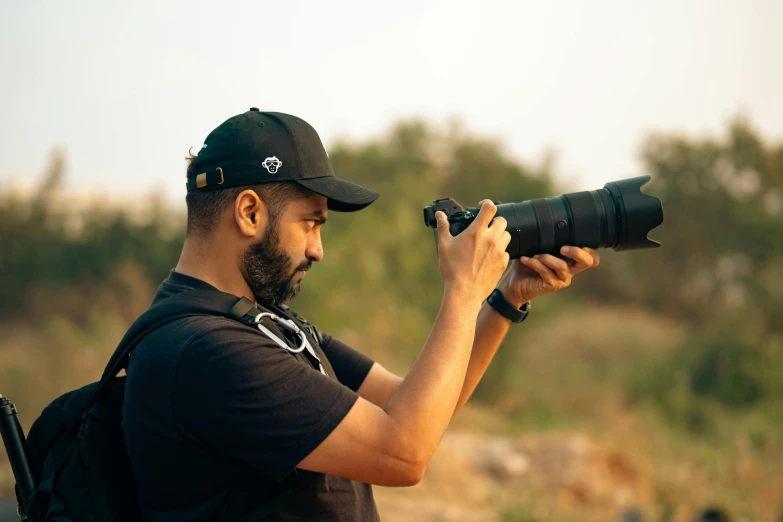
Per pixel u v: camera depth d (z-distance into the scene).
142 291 11.28
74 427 1.41
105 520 1.33
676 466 7.02
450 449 6.09
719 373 10.69
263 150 1.42
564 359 11.45
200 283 1.43
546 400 9.41
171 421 1.28
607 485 6.07
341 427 1.28
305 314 8.23
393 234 10.06
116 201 12.73
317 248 1.51
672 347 12.34
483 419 8.22
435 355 1.39
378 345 8.43
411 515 4.69
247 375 1.27
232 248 1.44
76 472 1.35
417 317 9.27
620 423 8.54
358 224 9.80
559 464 6.11
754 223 19.12
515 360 9.73
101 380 1.41
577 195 1.74
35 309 10.54
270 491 1.33
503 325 1.82
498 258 1.54
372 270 9.14
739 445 7.65
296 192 1.44
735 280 18.48
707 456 7.45
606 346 12.66
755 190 20.59
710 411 9.65
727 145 20.88
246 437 1.26
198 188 1.45
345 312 8.40
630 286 20.12
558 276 1.74
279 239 1.43
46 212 12.44
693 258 19.77
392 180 12.36
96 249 11.73
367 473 1.30
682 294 19.55
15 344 7.71
